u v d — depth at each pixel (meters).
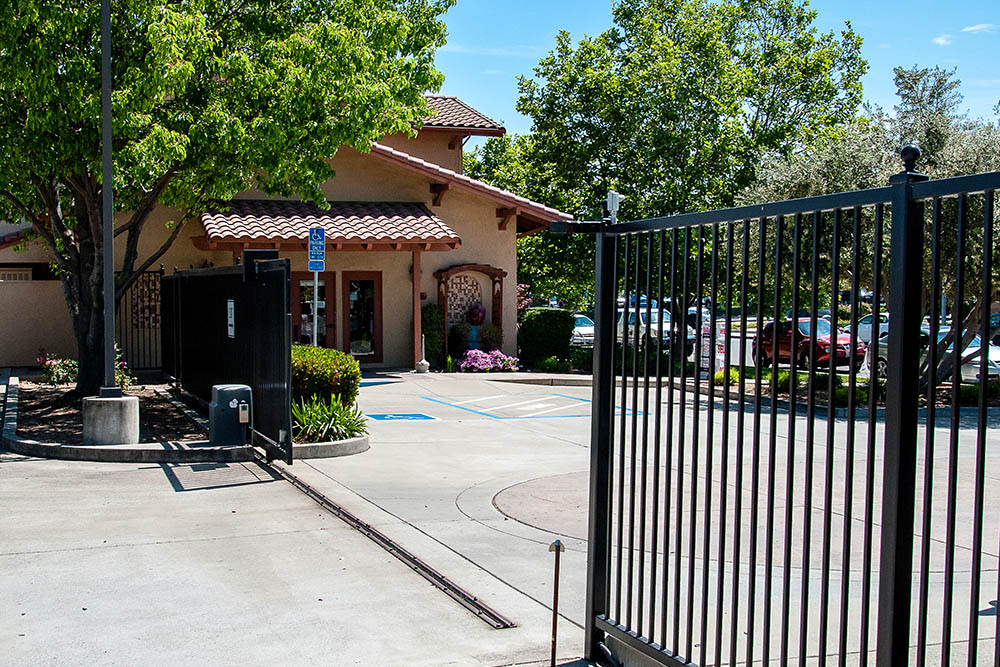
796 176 19.64
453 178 23.28
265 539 7.57
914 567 6.77
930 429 3.12
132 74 12.61
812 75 29.75
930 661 4.98
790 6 30.22
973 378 19.44
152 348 21.38
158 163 14.20
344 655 5.15
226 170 14.55
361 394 18.81
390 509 8.68
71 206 16.67
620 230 4.75
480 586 6.38
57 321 21.52
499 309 24.39
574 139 28.94
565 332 25.30
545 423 15.15
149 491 9.41
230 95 13.96
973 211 15.46
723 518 4.07
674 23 28.98
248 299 11.73
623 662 4.81
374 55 15.49
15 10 12.12
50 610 5.86
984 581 6.46
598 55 28.62
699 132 27.44
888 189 3.20
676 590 4.33
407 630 5.54
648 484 9.78
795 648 5.20
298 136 14.29
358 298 23.28
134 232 15.40
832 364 3.46
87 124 12.84
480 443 12.93
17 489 9.46
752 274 16.03
